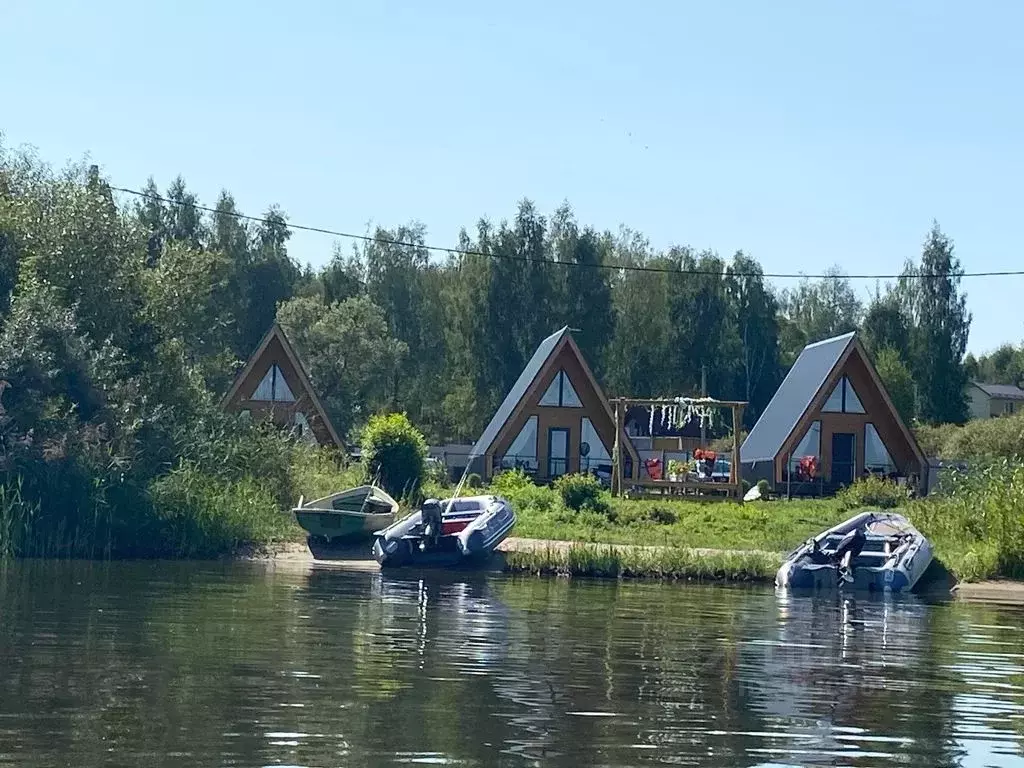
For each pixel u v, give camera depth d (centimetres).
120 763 927
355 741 1006
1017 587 2531
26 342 2859
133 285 3509
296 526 3016
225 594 1969
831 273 9438
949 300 8400
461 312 7831
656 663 1423
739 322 8269
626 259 8731
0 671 1248
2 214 3384
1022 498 2744
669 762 974
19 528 2544
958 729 1120
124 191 3672
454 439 8131
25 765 915
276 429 3728
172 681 1223
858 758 1010
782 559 2595
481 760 962
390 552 2584
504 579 2417
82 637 1472
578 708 1158
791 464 4859
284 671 1293
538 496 3581
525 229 7744
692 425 5997
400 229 8756
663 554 2547
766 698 1237
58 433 2794
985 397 10594
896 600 2275
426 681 1263
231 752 963
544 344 5578
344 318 7262
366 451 3647
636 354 8119
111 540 2627
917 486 4762
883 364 7850
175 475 2805
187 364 3922
